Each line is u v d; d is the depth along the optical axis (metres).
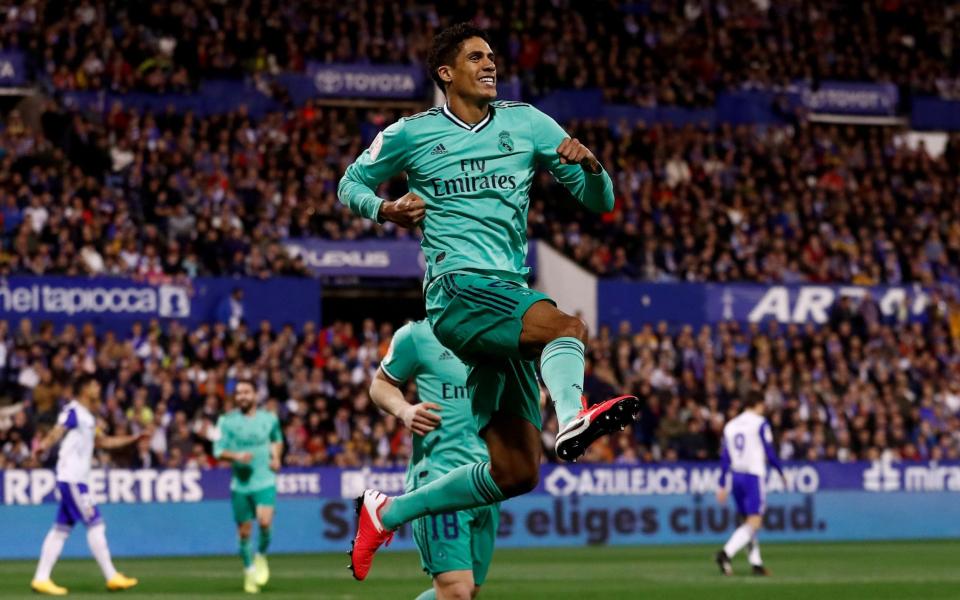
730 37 42.62
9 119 33.09
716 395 30.70
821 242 36.41
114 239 31.14
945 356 33.62
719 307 33.72
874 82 42.44
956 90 43.81
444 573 8.89
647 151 37.69
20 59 35.03
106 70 35.59
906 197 38.72
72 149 33.28
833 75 42.53
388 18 39.31
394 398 9.15
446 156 7.18
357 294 34.59
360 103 38.88
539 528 27.11
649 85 40.19
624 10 42.66
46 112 33.38
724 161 38.41
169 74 36.31
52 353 27.97
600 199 7.38
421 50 38.91
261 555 17.56
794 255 35.72
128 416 26.48
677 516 28.23
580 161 7.08
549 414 28.94
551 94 38.91
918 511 29.88
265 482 17.42
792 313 34.06
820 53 42.81
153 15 37.06
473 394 7.18
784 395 31.14
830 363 32.84
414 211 6.92
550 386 6.38
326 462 27.34
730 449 19.75
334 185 34.25
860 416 31.27
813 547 26.45
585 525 27.45
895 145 40.62
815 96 41.66
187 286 30.30
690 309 33.53
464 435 9.36
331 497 26.52
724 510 28.61
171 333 28.75
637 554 24.47
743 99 40.62
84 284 29.64
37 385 26.50
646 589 16.98
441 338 7.08
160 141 33.91
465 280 6.96
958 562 22.11
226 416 17.52
